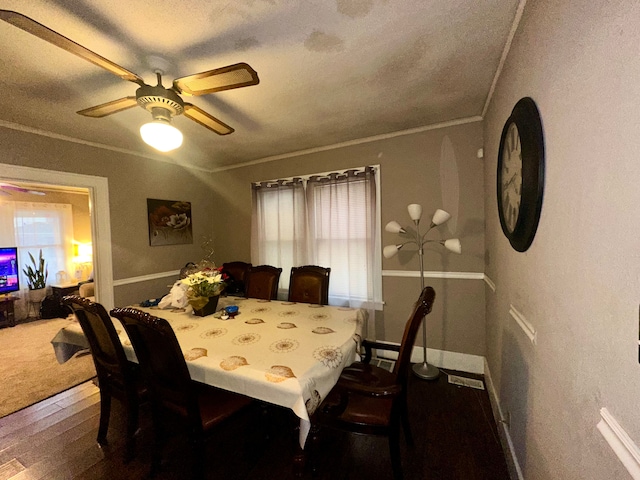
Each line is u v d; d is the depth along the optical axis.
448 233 2.66
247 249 3.91
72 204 5.52
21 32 1.26
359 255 3.05
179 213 3.70
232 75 1.33
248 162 3.81
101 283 2.93
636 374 0.53
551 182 0.96
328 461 1.65
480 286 2.57
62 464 1.67
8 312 4.28
